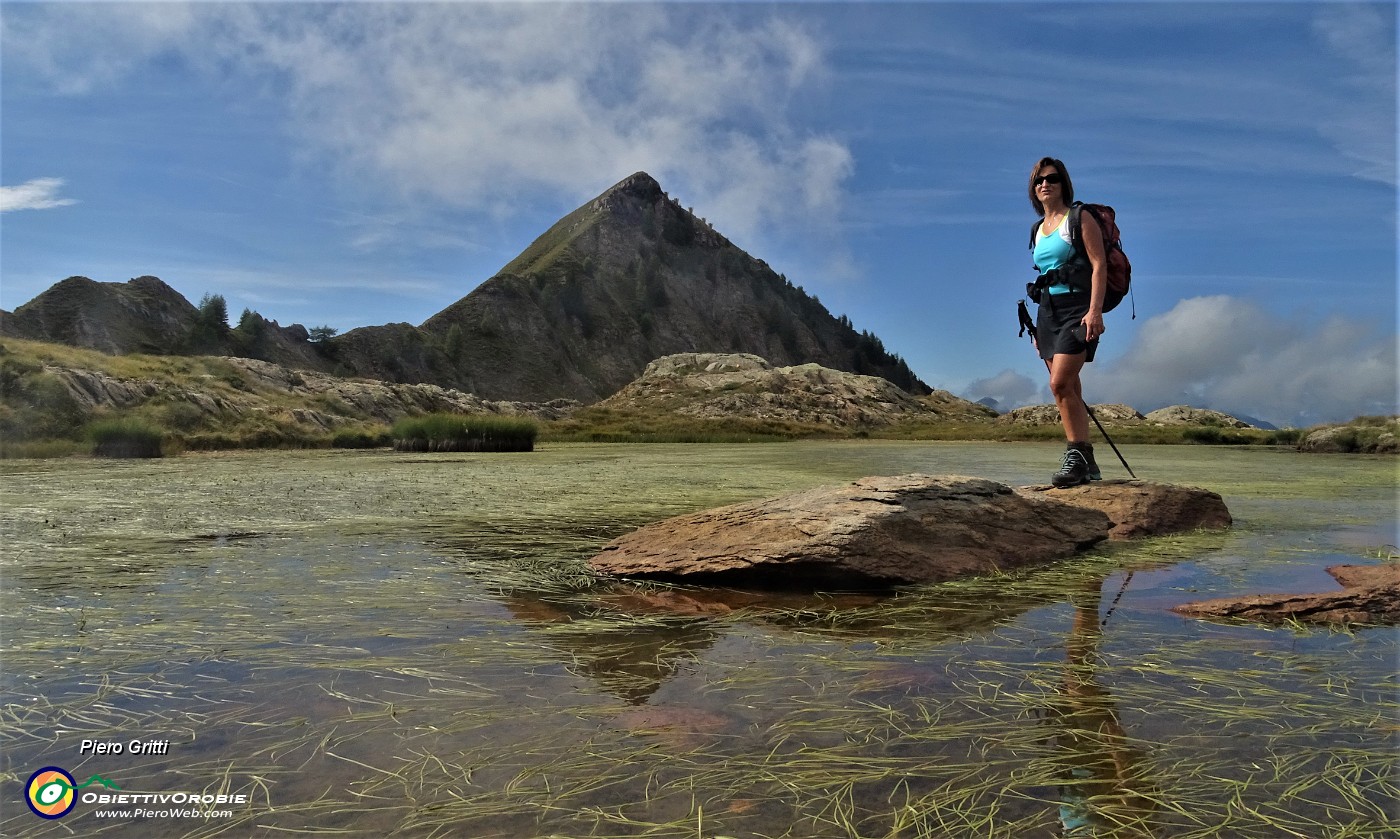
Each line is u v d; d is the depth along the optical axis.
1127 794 1.48
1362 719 1.83
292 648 2.40
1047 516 4.46
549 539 4.64
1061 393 5.39
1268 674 2.15
